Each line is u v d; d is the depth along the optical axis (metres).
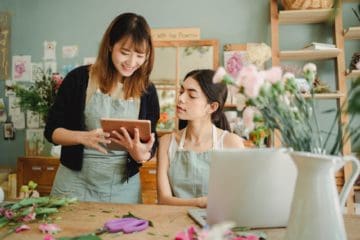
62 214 0.98
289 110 0.64
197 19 3.03
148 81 1.49
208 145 1.41
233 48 2.94
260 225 0.82
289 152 0.65
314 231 0.62
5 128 3.21
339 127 0.65
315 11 2.63
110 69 1.43
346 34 2.70
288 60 2.88
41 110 2.71
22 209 0.98
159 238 0.79
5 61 3.25
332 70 2.84
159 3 3.08
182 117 1.37
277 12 2.82
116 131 1.19
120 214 0.98
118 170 1.44
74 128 1.46
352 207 2.46
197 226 0.87
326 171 0.62
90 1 3.18
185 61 3.00
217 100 1.37
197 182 1.33
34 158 2.62
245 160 0.79
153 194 2.47
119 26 1.30
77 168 1.40
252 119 0.65
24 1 3.25
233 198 0.80
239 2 2.99
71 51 3.18
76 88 1.44
